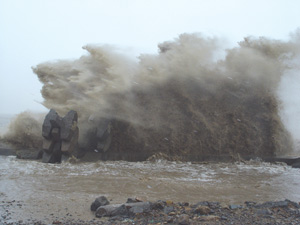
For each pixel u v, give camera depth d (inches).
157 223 275.7
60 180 460.8
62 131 605.9
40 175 492.4
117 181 455.8
